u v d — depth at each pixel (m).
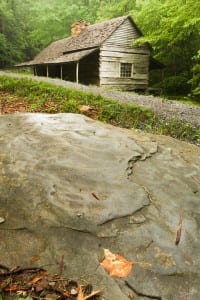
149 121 5.37
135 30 16.88
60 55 19.14
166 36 14.98
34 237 1.78
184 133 4.87
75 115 4.13
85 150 2.87
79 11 28.73
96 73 16.48
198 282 1.61
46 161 2.57
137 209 2.11
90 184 2.34
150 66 19.39
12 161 2.53
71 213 1.99
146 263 1.67
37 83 7.29
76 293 1.48
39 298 1.44
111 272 1.58
